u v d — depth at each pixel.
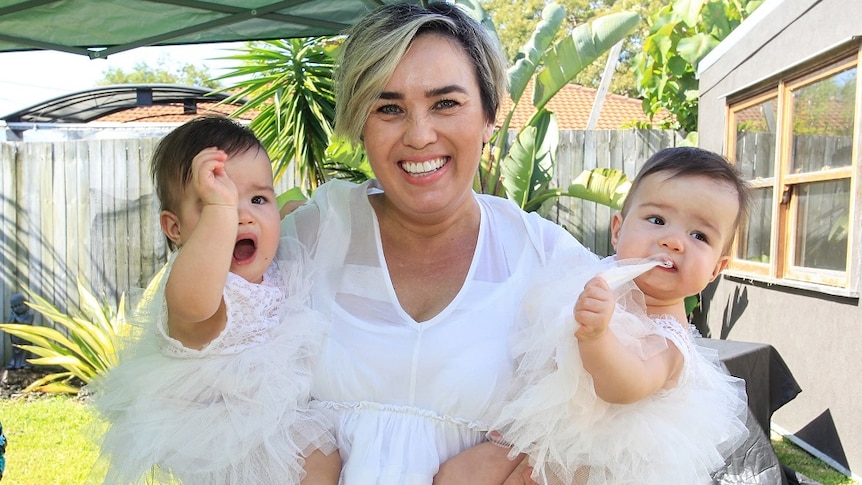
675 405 1.69
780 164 5.99
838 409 4.95
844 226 5.09
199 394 1.79
